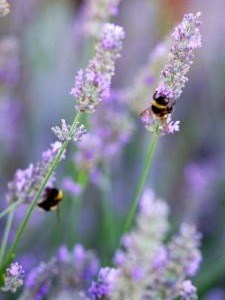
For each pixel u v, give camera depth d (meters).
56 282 0.79
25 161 1.23
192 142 1.32
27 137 1.25
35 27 1.32
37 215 1.08
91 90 0.68
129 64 1.33
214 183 1.25
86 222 1.14
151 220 0.62
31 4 1.30
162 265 0.71
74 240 0.96
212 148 1.34
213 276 1.01
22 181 0.75
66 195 1.03
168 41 0.91
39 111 1.28
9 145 1.21
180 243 0.72
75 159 0.93
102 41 0.69
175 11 1.35
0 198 1.14
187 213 1.17
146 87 0.91
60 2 1.36
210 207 1.22
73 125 0.69
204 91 1.38
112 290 0.66
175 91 0.72
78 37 1.35
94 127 0.95
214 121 1.37
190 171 1.22
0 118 1.17
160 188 1.23
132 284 0.63
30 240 1.07
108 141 0.96
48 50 1.33
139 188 0.78
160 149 1.26
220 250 1.14
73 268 0.77
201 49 1.39
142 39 1.36
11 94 1.24
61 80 1.35
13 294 0.90
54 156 0.75
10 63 1.02
